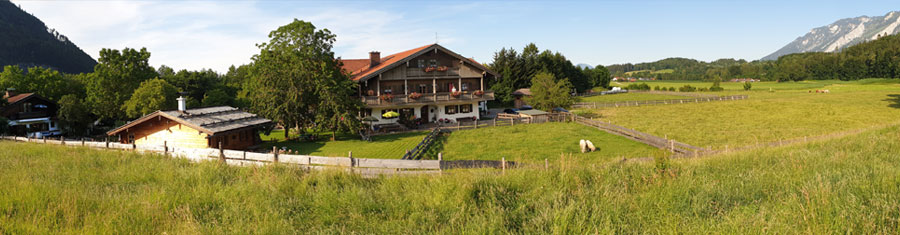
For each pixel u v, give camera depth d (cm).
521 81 7344
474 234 615
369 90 3825
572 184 870
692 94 7356
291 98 3002
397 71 3962
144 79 4391
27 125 3941
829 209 592
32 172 1266
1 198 808
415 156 2166
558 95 4444
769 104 5412
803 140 2197
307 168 1217
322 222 732
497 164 1241
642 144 2730
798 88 9800
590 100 7219
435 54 4184
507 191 857
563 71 8362
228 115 2647
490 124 3756
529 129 3541
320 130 3095
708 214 653
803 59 16275
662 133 3391
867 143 1516
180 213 766
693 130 3531
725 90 9519
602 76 10450
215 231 662
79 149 1984
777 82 14350
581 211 659
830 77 14488
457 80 4362
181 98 2434
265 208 800
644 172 961
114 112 4119
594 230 604
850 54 15488
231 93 6662
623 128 3098
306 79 3100
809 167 1002
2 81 4509
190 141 2347
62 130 4028
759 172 948
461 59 4256
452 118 4303
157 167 1330
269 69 3175
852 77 13975
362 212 776
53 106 4206
